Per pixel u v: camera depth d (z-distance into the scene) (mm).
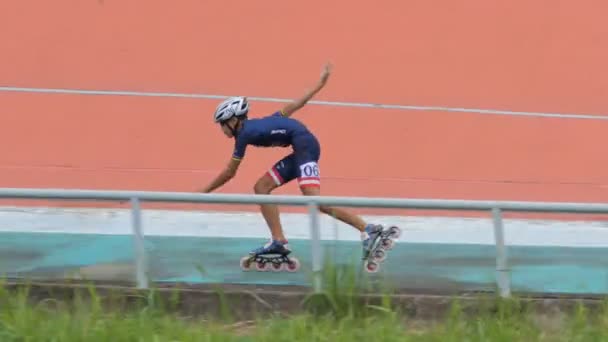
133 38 37812
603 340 19531
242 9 38219
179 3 38000
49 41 37438
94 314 19562
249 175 37062
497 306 21016
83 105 37281
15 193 21234
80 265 21578
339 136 38000
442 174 38344
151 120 37406
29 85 37156
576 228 23000
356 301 20766
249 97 37906
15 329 18531
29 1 37469
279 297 21047
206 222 24219
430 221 24281
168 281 21734
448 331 19672
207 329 19578
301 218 26297
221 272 21906
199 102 37688
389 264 21734
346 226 22078
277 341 18812
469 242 22469
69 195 21375
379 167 38031
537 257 21938
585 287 21875
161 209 23953
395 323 19781
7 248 21672
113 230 22109
